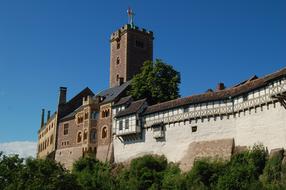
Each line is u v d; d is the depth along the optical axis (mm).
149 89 86688
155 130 74750
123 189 65438
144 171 68438
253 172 56219
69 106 102062
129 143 79250
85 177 71188
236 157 60469
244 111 63500
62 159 94438
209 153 65500
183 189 59625
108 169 77438
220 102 67125
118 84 99125
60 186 49719
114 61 108938
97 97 91062
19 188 47844
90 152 87000
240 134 63344
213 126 67062
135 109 79062
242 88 65688
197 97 71250
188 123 70312
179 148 70438
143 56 108312
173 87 88000
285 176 53125
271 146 58438
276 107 58750
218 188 55219
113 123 83250
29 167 51438
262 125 60344
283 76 56750
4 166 52594
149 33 110812
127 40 106438
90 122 88625
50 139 105125
